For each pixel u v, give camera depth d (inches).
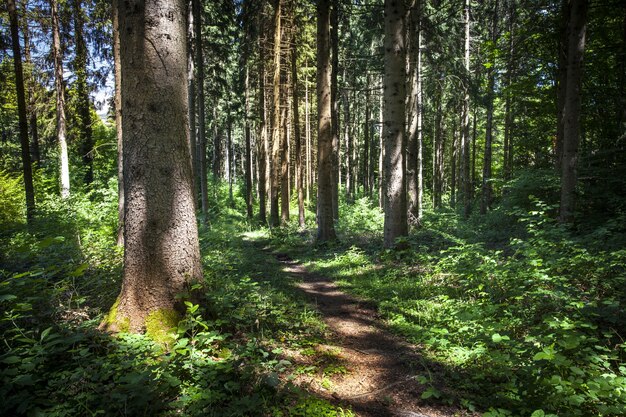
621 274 200.2
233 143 1961.1
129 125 157.5
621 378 109.5
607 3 387.5
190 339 152.4
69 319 159.8
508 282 220.8
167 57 158.1
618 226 275.7
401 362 163.9
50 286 194.1
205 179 708.7
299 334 193.5
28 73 677.9
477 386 134.6
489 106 665.0
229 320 179.2
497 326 146.1
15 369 102.5
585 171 360.8
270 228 766.5
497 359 131.3
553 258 236.5
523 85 526.0
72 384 110.0
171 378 112.6
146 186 157.5
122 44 156.8
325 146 534.6
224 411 108.9
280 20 753.6
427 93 863.1
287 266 446.0
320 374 149.6
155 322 153.8
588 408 112.3
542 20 434.9
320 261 440.5
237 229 785.6
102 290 202.2
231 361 131.6
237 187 1520.7
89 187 794.8
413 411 123.6
